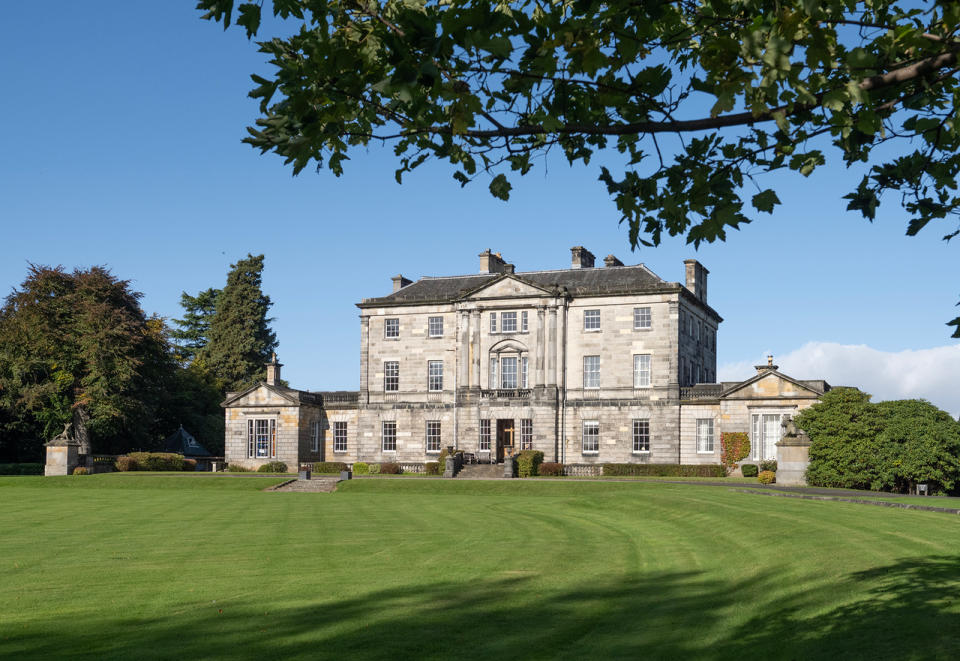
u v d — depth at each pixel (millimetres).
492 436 61938
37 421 67875
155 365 70438
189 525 29781
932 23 6984
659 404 58719
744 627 13570
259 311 97125
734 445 55500
